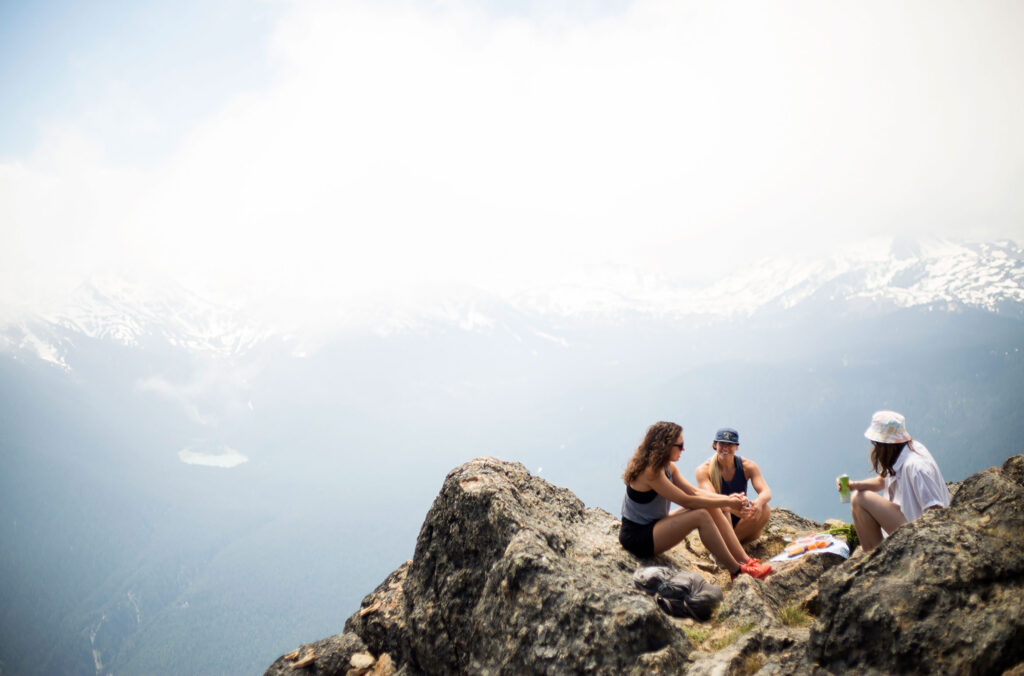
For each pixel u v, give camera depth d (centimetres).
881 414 766
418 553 911
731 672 589
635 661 611
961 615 502
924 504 709
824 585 591
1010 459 738
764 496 959
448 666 775
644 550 886
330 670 897
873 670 519
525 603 696
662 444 869
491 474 943
